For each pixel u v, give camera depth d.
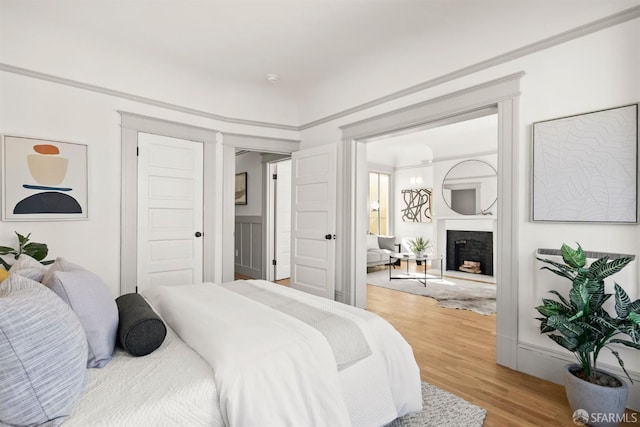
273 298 2.00
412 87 3.01
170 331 1.51
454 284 5.20
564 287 2.11
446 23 2.61
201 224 3.75
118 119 3.16
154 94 3.38
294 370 1.20
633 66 1.89
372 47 3.01
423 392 2.00
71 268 1.44
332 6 2.43
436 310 3.79
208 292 2.04
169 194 3.51
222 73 3.55
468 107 2.63
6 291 1.06
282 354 1.22
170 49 3.04
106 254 3.08
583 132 2.04
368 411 1.44
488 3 2.34
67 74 2.86
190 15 2.53
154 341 1.26
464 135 5.91
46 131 2.77
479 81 2.56
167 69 3.39
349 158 3.70
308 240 4.07
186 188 3.63
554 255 2.14
